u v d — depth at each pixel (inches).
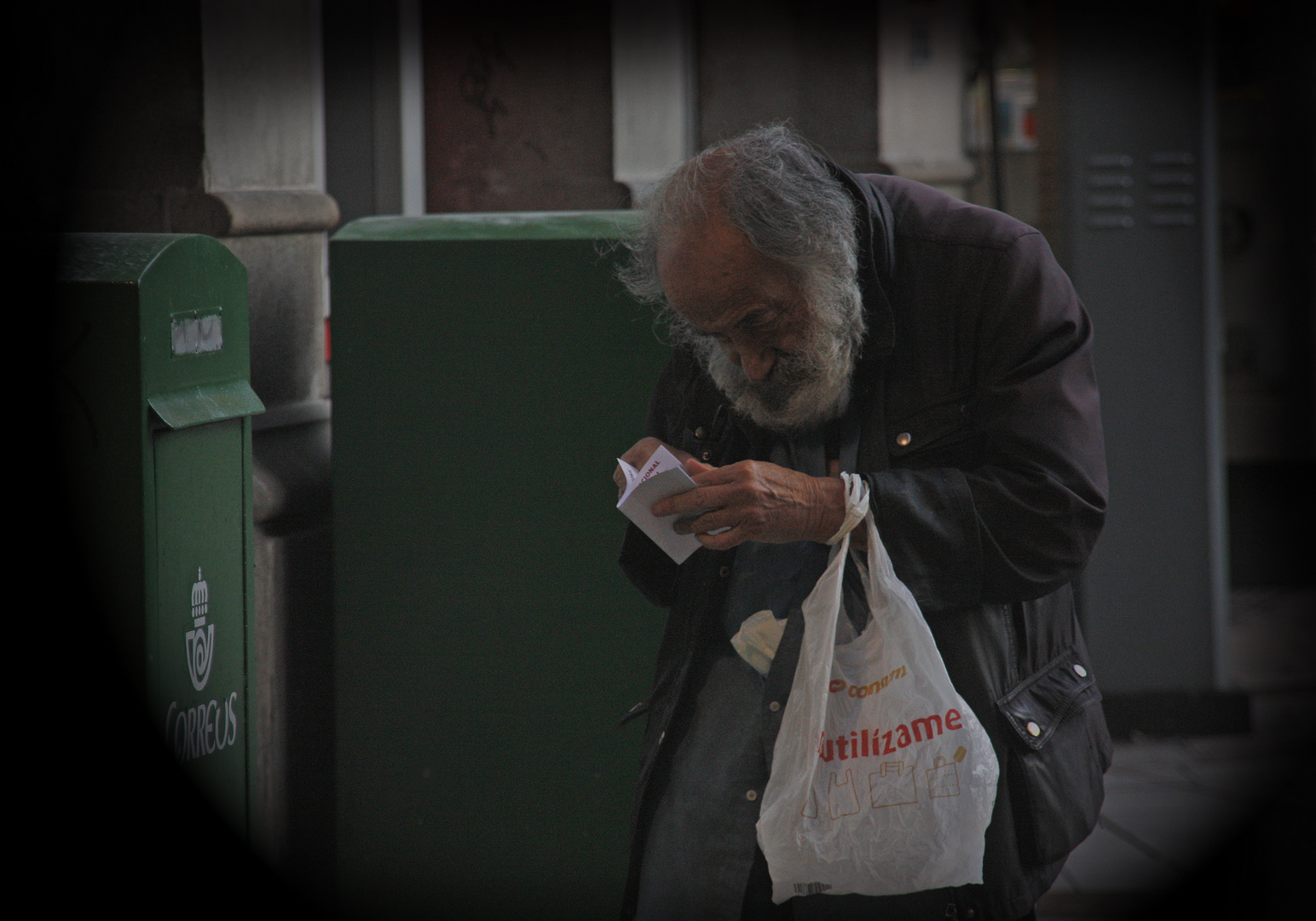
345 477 436.5
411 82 659.4
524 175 753.0
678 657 311.1
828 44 831.7
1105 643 689.0
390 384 432.8
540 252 424.5
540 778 438.0
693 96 811.4
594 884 438.9
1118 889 516.1
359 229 436.5
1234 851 552.1
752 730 298.5
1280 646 865.5
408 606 437.7
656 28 775.7
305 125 524.1
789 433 299.4
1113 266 673.0
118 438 332.2
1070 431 274.5
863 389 293.7
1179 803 602.5
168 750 348.5
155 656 340.5
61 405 334.0
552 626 433.7
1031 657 289.1
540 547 432.5
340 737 442.9
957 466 287.9
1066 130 669.3
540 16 746.2
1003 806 280.8
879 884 275.9
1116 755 666.8
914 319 288.8
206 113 463.8
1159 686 692.7
